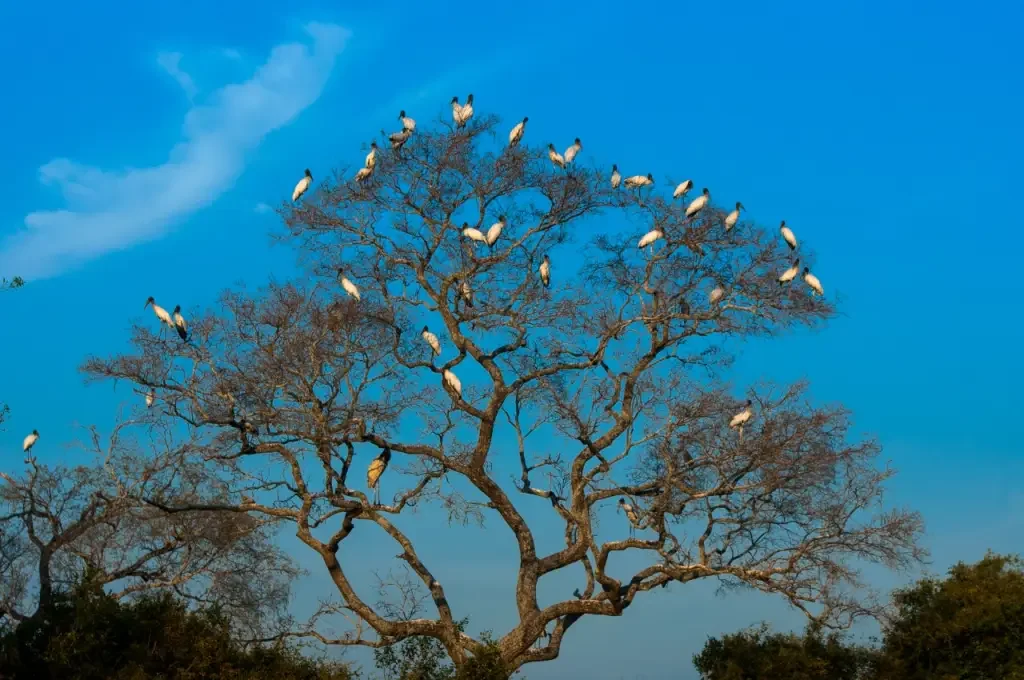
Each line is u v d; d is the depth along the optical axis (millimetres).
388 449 19000
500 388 19359
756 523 18141
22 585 18203
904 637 19422
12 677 15945
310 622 19266
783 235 19375
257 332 18812
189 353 18812
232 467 19016
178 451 18703
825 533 18062
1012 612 18609
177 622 17172
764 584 17953
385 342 19312
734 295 19219
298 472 18609
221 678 16562
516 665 19125
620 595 18734
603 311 19359
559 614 19062
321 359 18297
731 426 18359
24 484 18547
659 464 18969
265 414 18234
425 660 19219
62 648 16031
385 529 18984
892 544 17797
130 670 16078
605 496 19359
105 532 18906
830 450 18141
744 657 19359
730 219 19219
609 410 19234
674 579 18625
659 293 19125
